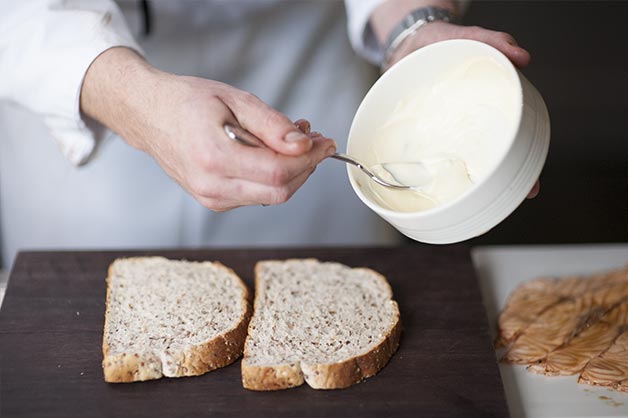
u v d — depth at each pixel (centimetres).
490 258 100
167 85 78
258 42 115
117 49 86
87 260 96
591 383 81
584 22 205
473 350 84
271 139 72
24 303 89
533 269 98
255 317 86
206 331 83
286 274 93
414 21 92
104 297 90
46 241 119
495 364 82
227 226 121
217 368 81
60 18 87
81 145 93
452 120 74
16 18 88
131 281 92
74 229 118
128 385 79
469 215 68
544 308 90
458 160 72
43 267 94
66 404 78
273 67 117
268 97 118
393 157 76
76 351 83
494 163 67
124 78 82
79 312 88
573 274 97
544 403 80
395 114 76
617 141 178
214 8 111
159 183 115
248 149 72
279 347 82
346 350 81
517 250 102
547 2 212
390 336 83
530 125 68
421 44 89
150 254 97
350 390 79
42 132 112
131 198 116
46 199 116
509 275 98
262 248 98
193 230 119
